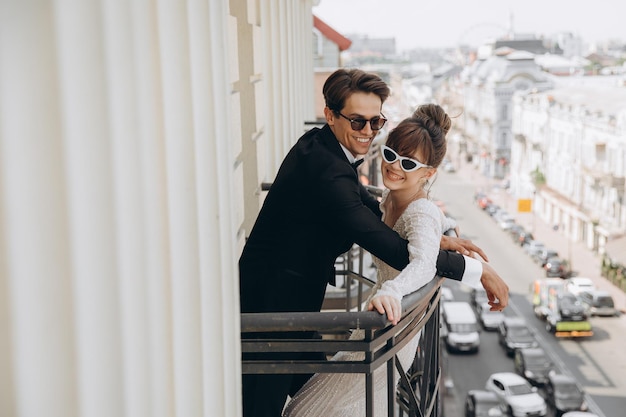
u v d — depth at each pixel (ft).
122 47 4.41
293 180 8.17
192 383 5.53
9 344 3.82
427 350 8.43
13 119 3.71
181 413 5.42
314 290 8.45
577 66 411.13
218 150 5.96
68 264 3.99
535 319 160.15
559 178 224.74
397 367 7.76
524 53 303.07
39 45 3.80
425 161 8.29
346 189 8.02
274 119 17.46
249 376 8.38
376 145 18.90
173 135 5.18
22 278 3.84
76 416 4.12
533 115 245.24
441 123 8.40
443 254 8.07
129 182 4.50
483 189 288.51
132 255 4.56
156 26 4.85
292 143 20.90
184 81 5.29
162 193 4.96
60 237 3.96
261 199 15.40
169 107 5.12
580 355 142.10
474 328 137.39
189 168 5.36
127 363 4.52
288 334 8.73
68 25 3.93
